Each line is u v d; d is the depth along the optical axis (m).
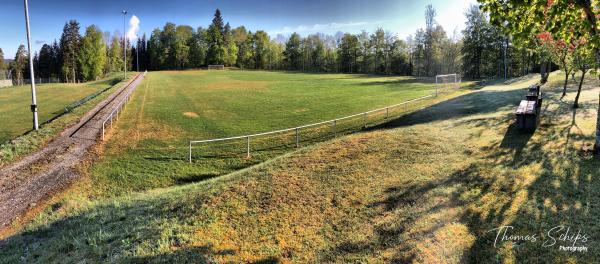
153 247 7.83
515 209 7.68
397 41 102.50
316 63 121.12
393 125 22.59
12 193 13.62
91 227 9.59
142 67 140.88
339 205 9.45
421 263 6.40
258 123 26.98
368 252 7.11
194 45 128.88
